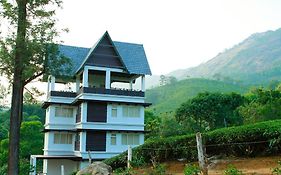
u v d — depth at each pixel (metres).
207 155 18.47
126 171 18.05
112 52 39.19
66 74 25.83
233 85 171.62
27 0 22.05
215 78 197.50
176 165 19.67
